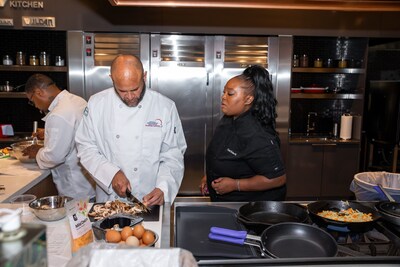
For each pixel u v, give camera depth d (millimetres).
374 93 4367
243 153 1661
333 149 4102
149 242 1054
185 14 3773
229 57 3945
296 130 4590
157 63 3887
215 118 4012
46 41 4156
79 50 3785
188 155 4062
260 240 1069
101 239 1152
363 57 4156
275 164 1624
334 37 4191
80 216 1092
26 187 1893
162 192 1597
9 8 3686
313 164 4105
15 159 2574
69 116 2189
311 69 4074
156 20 3766
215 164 1799
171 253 766
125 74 1459
